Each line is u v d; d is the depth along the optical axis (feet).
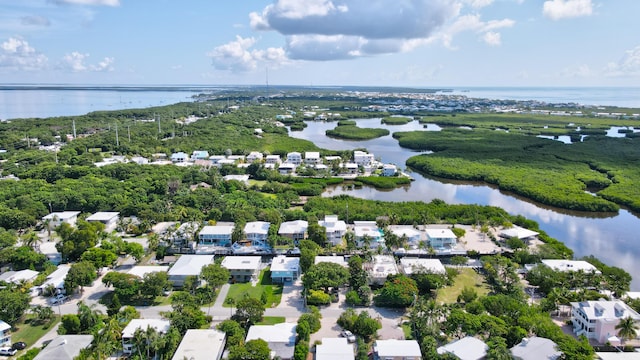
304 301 475.31
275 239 610.65
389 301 461.78
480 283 521.65
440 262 555.69
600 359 355.15
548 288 485.97
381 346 372.58
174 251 605.31
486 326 397.80
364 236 606.14
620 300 453.58
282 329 400.67
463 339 380.17
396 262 562.25
